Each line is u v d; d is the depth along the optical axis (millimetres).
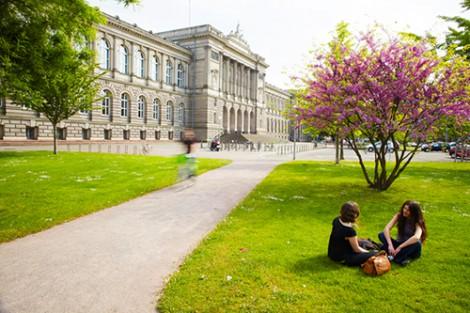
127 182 14945
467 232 8102
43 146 42531
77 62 22562
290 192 13594
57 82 26531
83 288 5234
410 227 6449
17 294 5023
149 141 61312
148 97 61812
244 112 90375
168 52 66125
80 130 48844
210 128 73000
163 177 16688
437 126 13578
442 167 25453
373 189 14547
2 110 39250
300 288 5117
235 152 47656
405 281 5371
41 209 9812
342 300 4777
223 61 79688
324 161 30984
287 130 127688
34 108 27234
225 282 5293
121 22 54688
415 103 12133
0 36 8805
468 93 11812
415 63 12188
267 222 8883
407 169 23734
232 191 13633
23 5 8547
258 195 12727
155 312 4578
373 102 12727
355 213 5973
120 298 4938
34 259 6371
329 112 13148
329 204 11336
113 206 10766
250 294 4930
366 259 5777
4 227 8148
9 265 6082
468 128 24047
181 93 70250
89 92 29484
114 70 54250
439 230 8281
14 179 14930
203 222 9016
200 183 15648
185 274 5602
